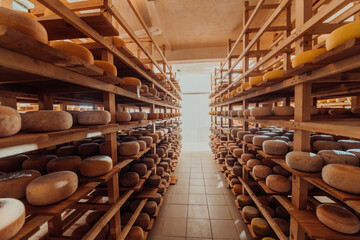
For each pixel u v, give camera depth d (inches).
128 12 104.5
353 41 21.6
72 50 33.6
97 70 34.4
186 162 166.2
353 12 57.4
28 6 60.2
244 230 68.7
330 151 42.5
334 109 56.3
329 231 34.9
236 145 106.9
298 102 42.6
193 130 303.1
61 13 30.0
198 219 76.2
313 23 36.1
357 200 28.4
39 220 28.6
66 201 31.6
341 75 38.5
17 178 31.8
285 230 54.9
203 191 103.1
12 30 17.7
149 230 67.2
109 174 43.0
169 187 109.3
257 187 79.4
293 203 46.1
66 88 50.8
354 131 26.1
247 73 80.5
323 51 34.5
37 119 28.1
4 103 51.8
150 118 88.4
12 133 23.5
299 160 40.0
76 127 38.5
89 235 36.4
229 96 102.7
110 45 47.2
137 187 60.8
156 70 219.8
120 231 53.3
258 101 108.0
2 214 21.3
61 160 42.4
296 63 38.2
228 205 87.2
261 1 59.8
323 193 52.9
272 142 54.7
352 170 31.3
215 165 155.8
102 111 42.9
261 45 160.4
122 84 54.5
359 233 33.7
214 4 105.5
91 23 37.8
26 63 23.9
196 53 171.8
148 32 77.9
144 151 68.9
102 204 50.4
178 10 111.2
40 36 25.1
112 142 50.9
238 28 134.5
